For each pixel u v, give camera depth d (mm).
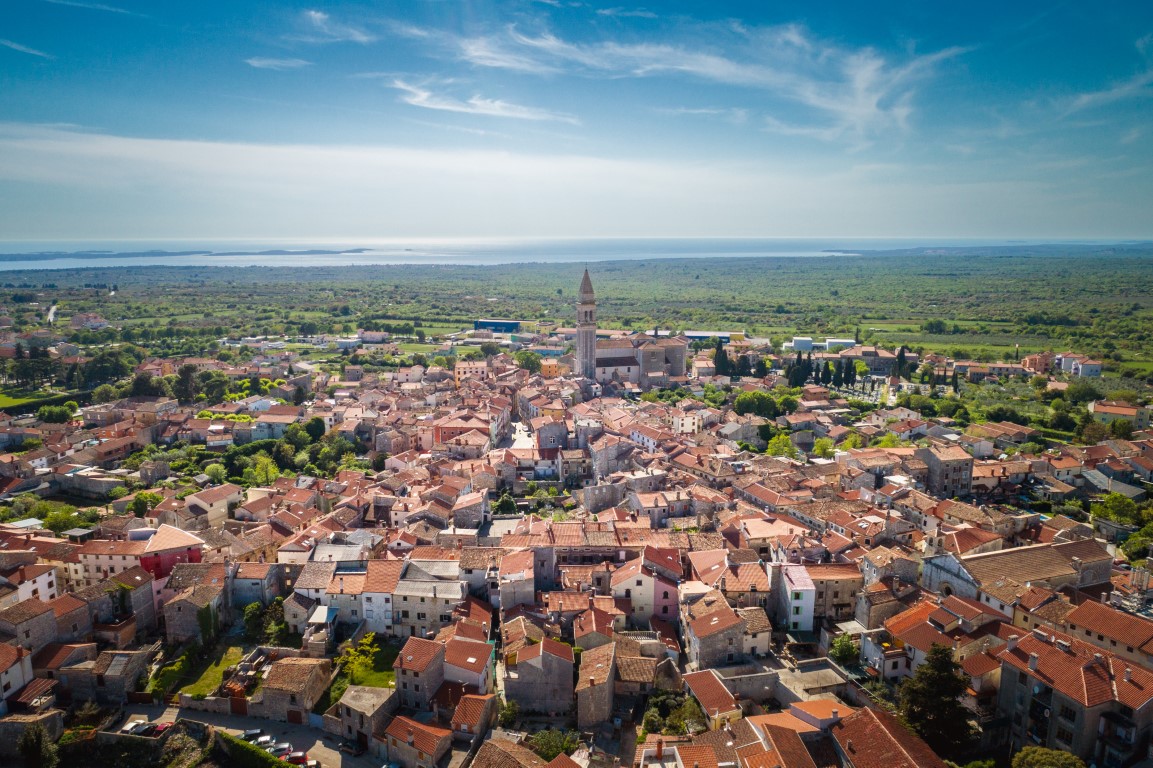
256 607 156875
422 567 163500
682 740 116375
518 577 158000
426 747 116125
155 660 145625
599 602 156750
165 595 159750
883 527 176000
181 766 123250
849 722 108750
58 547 175500
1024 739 114812
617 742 124188
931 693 113312
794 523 186750
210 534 184000
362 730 124938
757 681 129875
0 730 122688
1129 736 103438
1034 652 117000
